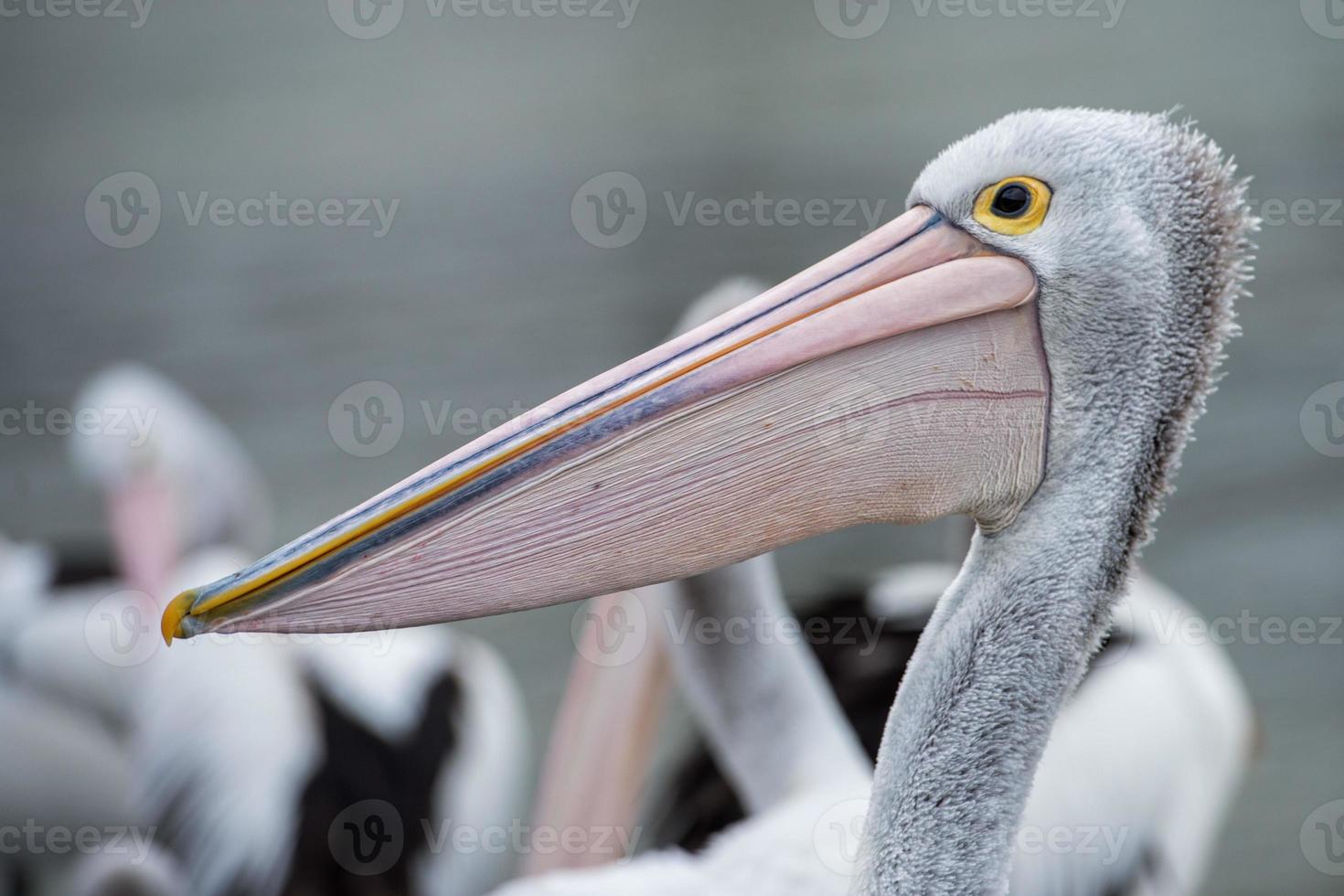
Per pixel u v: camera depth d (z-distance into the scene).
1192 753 9.83
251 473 16.38
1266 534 15.36
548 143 26.20
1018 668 4.16
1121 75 27.22
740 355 4.13
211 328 20.70
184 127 27.72
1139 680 9.83
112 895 10.42
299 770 10.24
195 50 31.53
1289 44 28.08
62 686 12.81
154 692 11.10
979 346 4.20
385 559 3.98
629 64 29.88
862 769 7.45
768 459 4.14
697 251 21.98
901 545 15.18
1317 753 12.82
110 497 13.50
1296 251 20.55
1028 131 4.21
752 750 7.36
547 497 4.05
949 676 4.20
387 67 30.44
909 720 4.23
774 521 4.18
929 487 4.23
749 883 6.23
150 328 20.78
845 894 6.07
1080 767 9.13
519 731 11.93
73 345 20.44
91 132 27.53
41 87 29.73
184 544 13.76
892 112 26.44
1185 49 28.20
